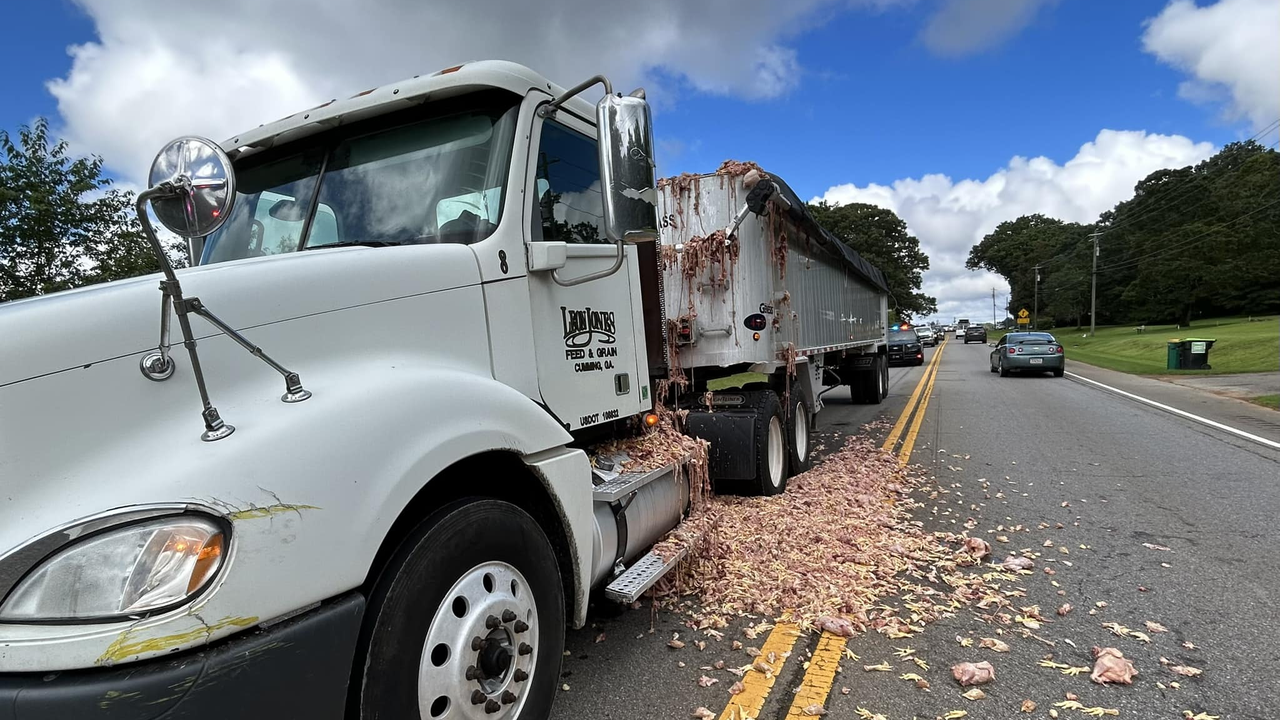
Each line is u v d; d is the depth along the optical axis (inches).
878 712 116.8
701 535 159.2
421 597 79.7
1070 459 333.1
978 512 241.0
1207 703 118.2
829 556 188.1
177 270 80.7
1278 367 834.2
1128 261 3041.3
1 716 55.3
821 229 330.0
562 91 127.6
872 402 602.5
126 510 61.2
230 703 60.7
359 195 116.0
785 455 272.5
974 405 572.4
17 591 58.4
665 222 255.6
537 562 99.0
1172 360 918.4
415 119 116.7
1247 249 2466.8
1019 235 4852.4
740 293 243.0
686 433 238.2
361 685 73.8
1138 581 173.8
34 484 62.0
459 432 87.7
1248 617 151.5
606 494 125.8
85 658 56.4
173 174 71.9
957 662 133.5
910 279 2694.4
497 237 109.2
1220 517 228.5
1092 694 121.6
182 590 59.9
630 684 127.7
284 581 65.6
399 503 76.8
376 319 90.1
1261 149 3120.1
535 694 97.0
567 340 124.2
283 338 79.9
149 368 68.5
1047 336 914.1
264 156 126.3
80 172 380.5
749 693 122.6
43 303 67.7
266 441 68.6
